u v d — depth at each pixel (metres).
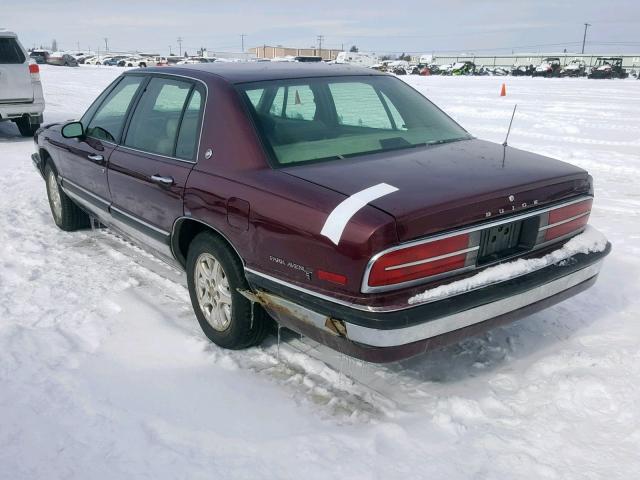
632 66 52.38
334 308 2.67
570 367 3.32
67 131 4.68
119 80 4.69
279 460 2.62
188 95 3.72
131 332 3.77
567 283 3.14
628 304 4.16
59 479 2.51
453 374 3.30
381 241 2.51
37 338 3.67
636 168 8.58
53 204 5.89
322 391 3.15
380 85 4.05
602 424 2.86
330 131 3.50
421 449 2.69
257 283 3.07
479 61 68.38
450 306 2.64
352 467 2.57
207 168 3.36
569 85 27.77
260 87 3.52
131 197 4.11
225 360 3.43
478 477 2.52
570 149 10.00
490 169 3.09
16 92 11.62
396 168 3.04
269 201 2.93
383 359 2.65
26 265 4.91
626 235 5.68
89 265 4.90
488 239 2.85
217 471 2.55
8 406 3.00
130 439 2.76
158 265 4.90
